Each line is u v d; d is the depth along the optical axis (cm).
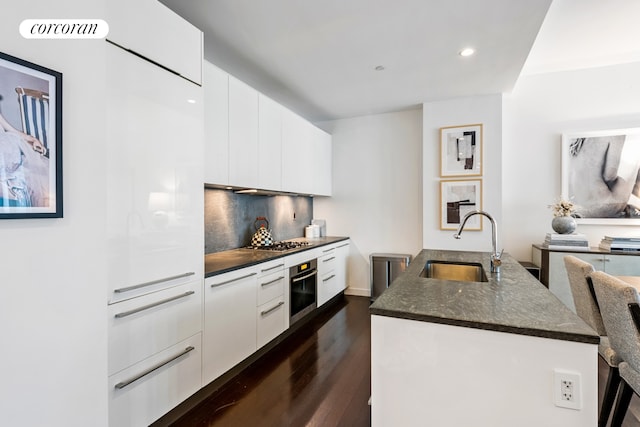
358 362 253
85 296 125
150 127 165
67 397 119
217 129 235
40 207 109
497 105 354
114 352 146
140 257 159
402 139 427
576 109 352
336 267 410
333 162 464
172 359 175
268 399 204
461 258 259
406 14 208
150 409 163
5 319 103
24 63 105
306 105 396
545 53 330
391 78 311
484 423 111
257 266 251
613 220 338
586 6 247
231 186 257
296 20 215
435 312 121
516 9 203
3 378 103
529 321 111
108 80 145
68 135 119
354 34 233
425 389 119
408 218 426
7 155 101
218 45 249
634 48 321
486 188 356
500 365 109
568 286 311
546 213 363
